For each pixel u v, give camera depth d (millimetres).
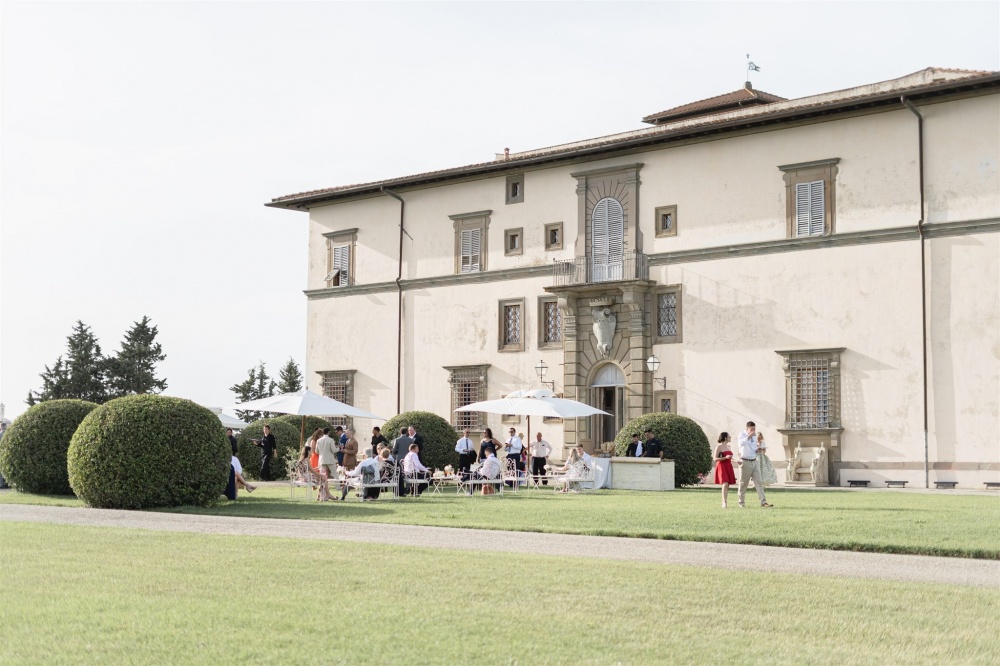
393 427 38188
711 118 42125
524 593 11250
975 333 32875
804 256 36219
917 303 33938
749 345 37219
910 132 34438
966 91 33188
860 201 35281
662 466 32031
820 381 35656
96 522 19656
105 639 8984
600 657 8516
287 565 13219
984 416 32594
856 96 35938
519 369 42875
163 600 10695
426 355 45594
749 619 10055
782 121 36656
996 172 32844
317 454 28547
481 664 8266
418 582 11898
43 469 27359
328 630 9359
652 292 39562
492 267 43969
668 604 10727
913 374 33875
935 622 9969
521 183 43469
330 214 49562
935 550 15312
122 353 77875
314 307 49625
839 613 10383
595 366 40906
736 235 37781
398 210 47062
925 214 33969
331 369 48562
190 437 23359
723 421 37625
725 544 16500
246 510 22469
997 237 32656
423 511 22234
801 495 28688
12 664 8164
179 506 23266
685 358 38656
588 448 40438
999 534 17094
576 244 41625
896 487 33812
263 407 32406
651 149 39875
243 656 8438
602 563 13711
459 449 35219
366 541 16297
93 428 23297
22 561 13594
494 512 21875
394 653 8562
